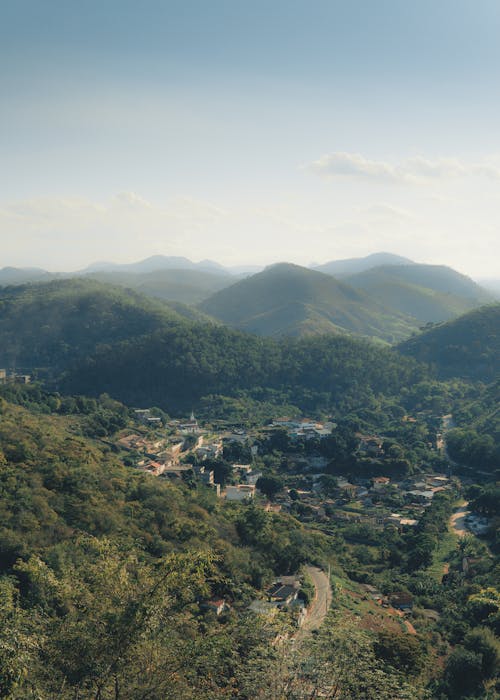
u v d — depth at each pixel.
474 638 81.88
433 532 145.50
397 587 113.62
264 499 170.50
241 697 44.75
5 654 31.48
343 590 105.88
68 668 34.94
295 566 108.19
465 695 73.75
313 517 161.75
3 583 39.59
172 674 36.09
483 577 112.69
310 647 44.62
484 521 154.62
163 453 190.00
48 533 83.69
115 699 35.03
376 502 173.50
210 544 96.94
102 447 177.00
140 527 96.25
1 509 86.12
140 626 35.22
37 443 119.06
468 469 198.25
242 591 86.50
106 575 38.09
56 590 41.31
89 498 98.25
